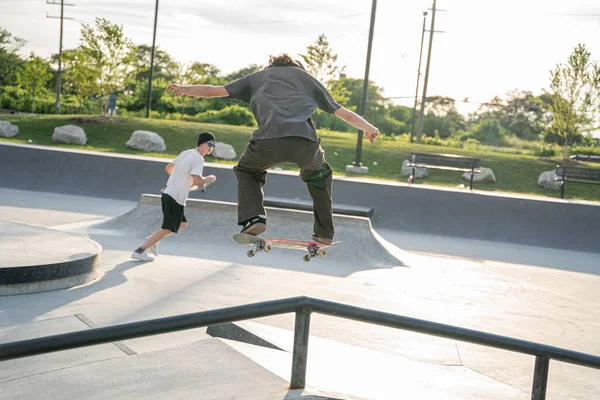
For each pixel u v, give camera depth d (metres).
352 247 11.15
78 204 15.61
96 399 3.54
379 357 5.45
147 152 28.53
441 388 4.78
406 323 3.18
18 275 6.98
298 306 3.14
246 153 3.75
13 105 48.88
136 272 8.63
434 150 31.66
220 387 3.49
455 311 8.28
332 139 32.56
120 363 4.02
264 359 4.23
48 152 17.95
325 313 3.20
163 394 3.44
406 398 4.08
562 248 15.18
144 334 2.54
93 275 8.01
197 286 8.19
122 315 6.62
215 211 11.85
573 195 24.78
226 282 8.56
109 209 15.29
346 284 9.16
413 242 14.27
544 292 10.04
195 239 11.41
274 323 6.97
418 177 25.78
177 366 3.86
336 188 16.62
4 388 3.87
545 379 3.44
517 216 15.83
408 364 5.48
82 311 6.63
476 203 16.12
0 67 64.06
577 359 3.44
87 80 37.38
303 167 3.74
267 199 14.64
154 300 7.34
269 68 3.83
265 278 9.02
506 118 64.19
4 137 29.38
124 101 52.16
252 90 3.80
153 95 52.31
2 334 5.41
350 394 3.77
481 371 6.17
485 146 46.84
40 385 3.87
